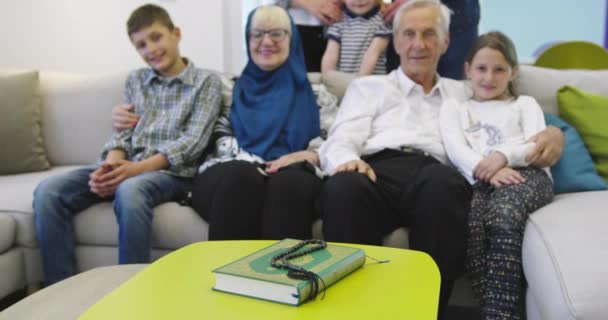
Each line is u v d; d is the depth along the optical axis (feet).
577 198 5.39
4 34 10.36
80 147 7.79
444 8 6.48
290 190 5.27
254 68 7.02
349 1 9.17
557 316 3.32
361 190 5.04
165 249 5.79
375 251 3.62
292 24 7.07
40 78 7.98
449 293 4.83
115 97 7.71
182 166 6.47
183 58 7.32
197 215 5.74
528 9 11.80
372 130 6.43
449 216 4.81
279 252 3.26
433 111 6.51
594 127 6.31
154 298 2.83
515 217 4.77
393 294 2.84
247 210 5.38
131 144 6.77
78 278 3.72
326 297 2.81
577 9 11.71
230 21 10.93
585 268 3.44
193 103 6.79
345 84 7.29
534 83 6.79
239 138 6.64
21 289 6.24
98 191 5.89
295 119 6.68
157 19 6.82
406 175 5.59
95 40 10.62
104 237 5.90
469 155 5.80
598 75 6.80
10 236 5.74
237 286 2.87
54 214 5.74
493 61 6.16
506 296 4.55
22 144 7.34
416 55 6.38
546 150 5.64
